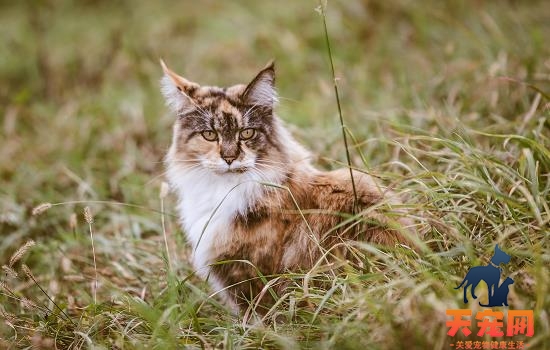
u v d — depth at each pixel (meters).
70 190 8.01
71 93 10.74
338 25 10.98
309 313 4.79
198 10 13.45
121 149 8.76
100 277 6.05
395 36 10.49
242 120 5.50
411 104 7.95
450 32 9.81
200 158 5.54
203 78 10.49
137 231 6.82
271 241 5.27
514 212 5.04
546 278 4.32
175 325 4.74
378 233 5.17
